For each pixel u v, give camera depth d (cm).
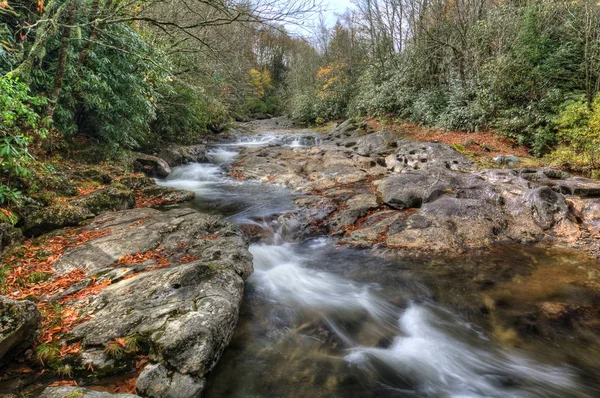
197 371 279
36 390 252
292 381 310
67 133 800
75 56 723
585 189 679
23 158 454
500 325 398
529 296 445
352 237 632
